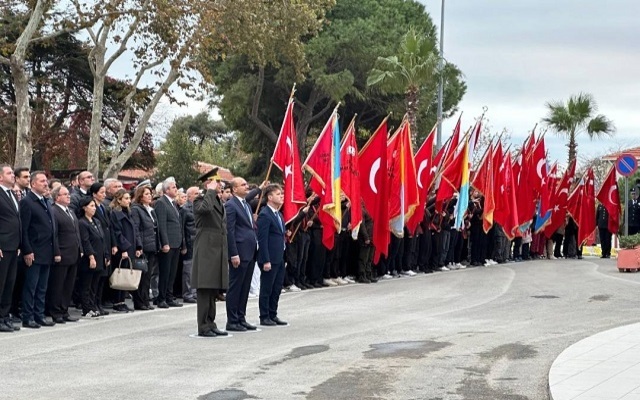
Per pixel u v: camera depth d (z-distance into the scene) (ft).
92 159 94.32
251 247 41.55
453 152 76.07
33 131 135.85
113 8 87.25
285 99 146.41
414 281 67.62
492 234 87.56
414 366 31.99
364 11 147.84
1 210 41.09
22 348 35.70
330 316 46.78
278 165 51.75
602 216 98.17
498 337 38.96
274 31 101.35
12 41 114.73
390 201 67.62
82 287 46.52
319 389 27.96
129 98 99.04
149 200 50.70
